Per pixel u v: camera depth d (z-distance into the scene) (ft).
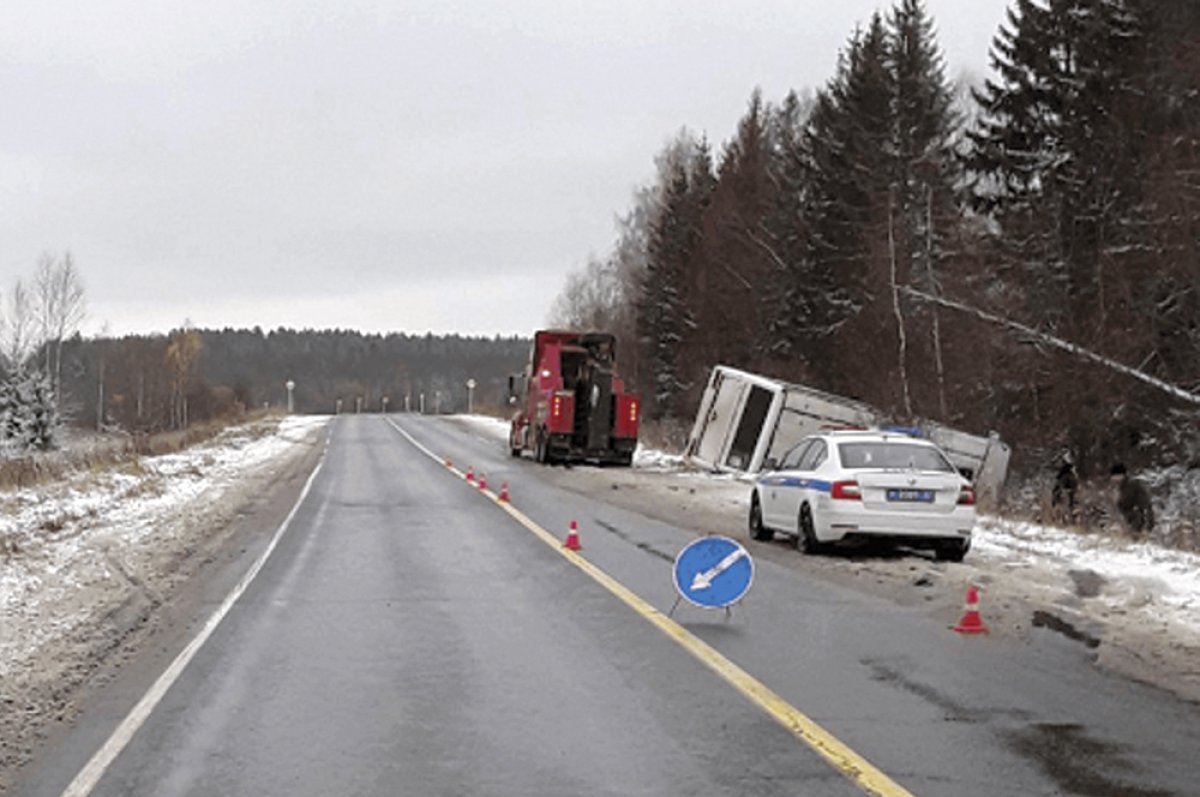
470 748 24.30
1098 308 109.70
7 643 36.73
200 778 22.41
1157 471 107.55
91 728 26.25
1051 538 65.57
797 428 111.24
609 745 24.47
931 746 24.38
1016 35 130.21
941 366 122.62
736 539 64.64
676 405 222.69
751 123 216.33
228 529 70.85
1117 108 117.19
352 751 24.16
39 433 203.31
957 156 136.67
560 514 79.77
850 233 161.48
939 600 43.86
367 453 163.22
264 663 32.86
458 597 44.47
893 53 164.14
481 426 264.93
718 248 197.57
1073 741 24.81
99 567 54.44
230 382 631.15
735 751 23.98
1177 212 97.30
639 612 40.96
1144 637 36.65
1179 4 107.65
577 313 351.67
